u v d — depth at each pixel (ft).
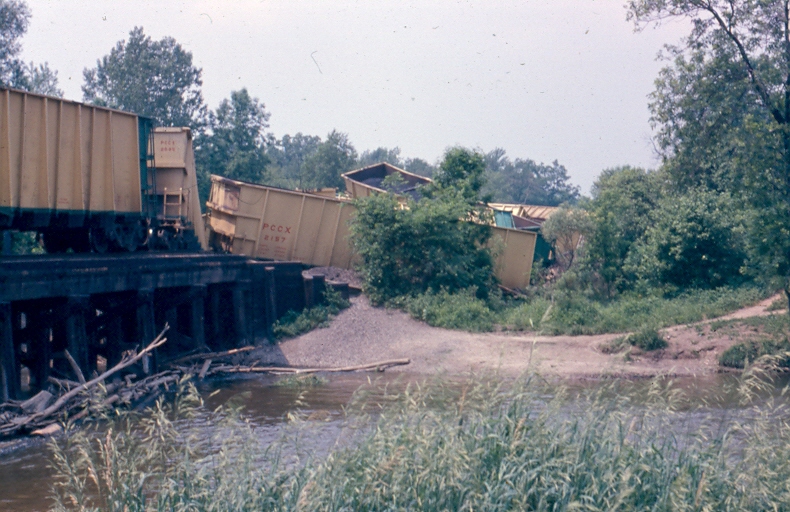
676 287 87.35
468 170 90.33
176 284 54.34
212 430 23.29
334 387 51.60
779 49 63.10
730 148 66.23
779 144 62.69
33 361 43.24
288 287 72.18
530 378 22.86
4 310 36.42
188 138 76.69
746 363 24.02
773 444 21.59
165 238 69.77
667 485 19.88
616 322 69.31
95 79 203.72
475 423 20.93
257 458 21.18
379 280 76.64
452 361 59.41
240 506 18.17
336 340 66.18
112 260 45.65
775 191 64.54
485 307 74.02
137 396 42.78
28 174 48.01
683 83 66.44
